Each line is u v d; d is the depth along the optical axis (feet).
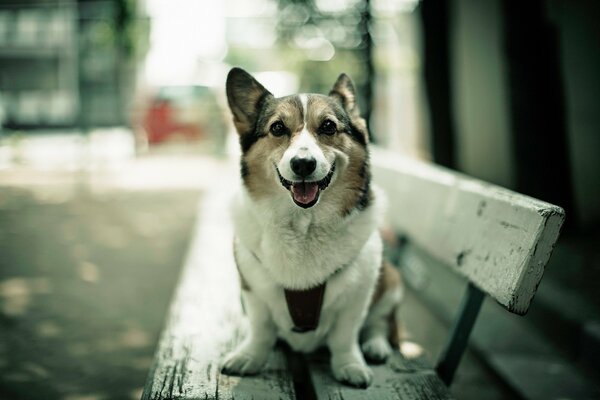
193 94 16.85
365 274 2.41
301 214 2.34
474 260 2.53
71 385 3.63
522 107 6.61
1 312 4.83
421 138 11.16
